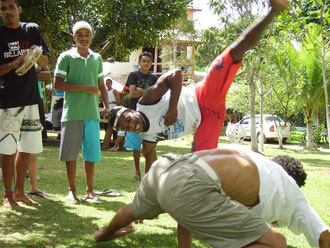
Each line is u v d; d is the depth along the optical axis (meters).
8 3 4.14
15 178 4.47
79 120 4.68
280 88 17.12
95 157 4.79
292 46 15.83
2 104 4.18
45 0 11.70
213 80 3.13
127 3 12.28
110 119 3.37
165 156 2.65
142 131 3.38
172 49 22.88
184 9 13.92
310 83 16.11
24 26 4.34
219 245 2.38
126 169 7.55
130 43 13.94
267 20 2.78
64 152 4.66
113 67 27.16
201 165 2.43
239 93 21.09
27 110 4.34
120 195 5.19
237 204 2.38
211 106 3.26
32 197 4.74
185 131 3.35
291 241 3.65
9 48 4.23
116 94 11.27
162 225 3.97
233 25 12.12
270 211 2.55
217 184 2.40
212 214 2.35
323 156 13.58
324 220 4.34
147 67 5.93
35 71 4.40
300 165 2.91
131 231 3.18
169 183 2.41
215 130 3.30
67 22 13.31
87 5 12.47
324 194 5.97
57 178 6.05
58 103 6.38
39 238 3.34
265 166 2.58
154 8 12.81
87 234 3.51
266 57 13.26
